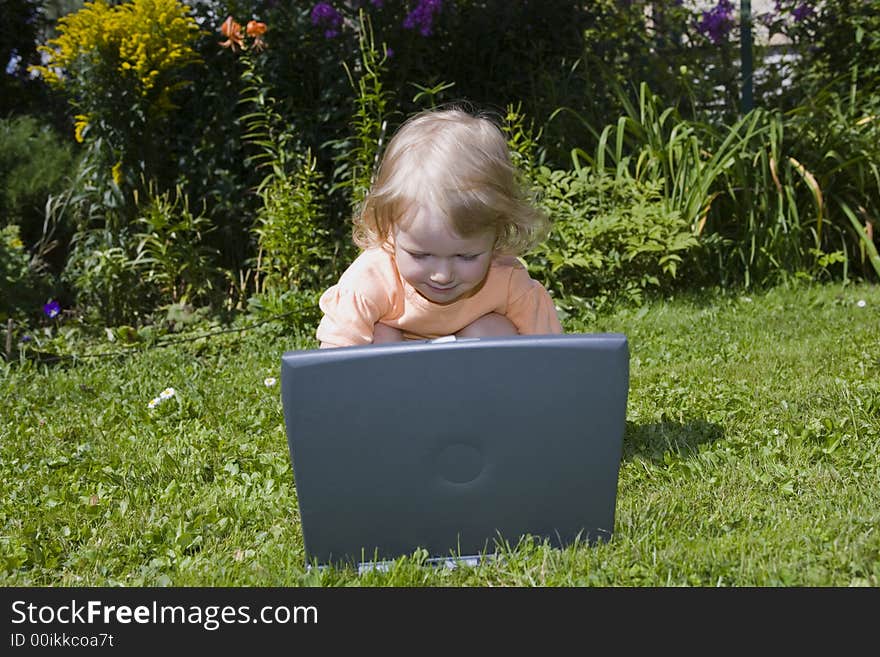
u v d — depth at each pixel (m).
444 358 1.78
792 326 4.44
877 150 5.91
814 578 1.80
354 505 1.86
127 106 5.75
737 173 5.70
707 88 6.88
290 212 5.32
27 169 6.21
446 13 6.30
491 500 1.88
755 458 2.55
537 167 5.76
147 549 2.15
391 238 2.14
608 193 5.69
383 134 5.12
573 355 1.80
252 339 4.65
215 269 5.61
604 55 6.80
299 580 1.89
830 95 6.25
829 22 6.79
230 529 2.25
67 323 5.26
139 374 4.02
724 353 3.87
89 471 2.69
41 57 7.69
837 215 6.03
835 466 2.46
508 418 1.82
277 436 2.96
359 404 1.78
